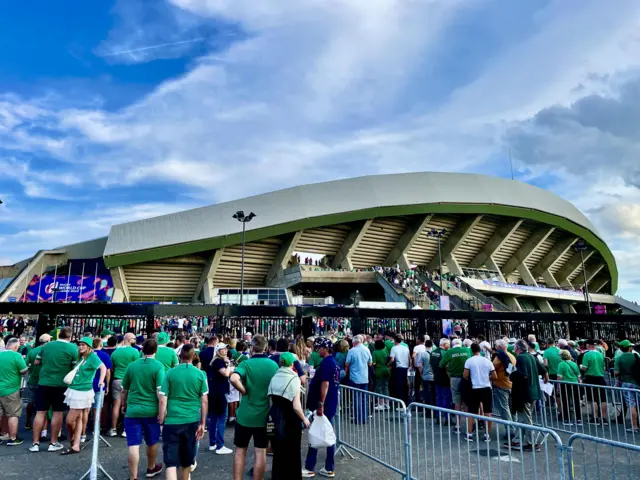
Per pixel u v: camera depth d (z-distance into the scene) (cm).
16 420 764
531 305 5834
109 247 4153
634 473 646
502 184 5653
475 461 689
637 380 952
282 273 4697
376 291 4966
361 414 709
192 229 4388
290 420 515
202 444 800
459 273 5534
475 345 848
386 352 1074
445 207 5112
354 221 4997
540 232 6122
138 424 575
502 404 824
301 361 946
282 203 4716
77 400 707
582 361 1034
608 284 7900
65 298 4394
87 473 570
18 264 5272
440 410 547
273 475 512
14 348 783
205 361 768
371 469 651
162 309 1407
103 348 859
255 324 1521
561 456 429
